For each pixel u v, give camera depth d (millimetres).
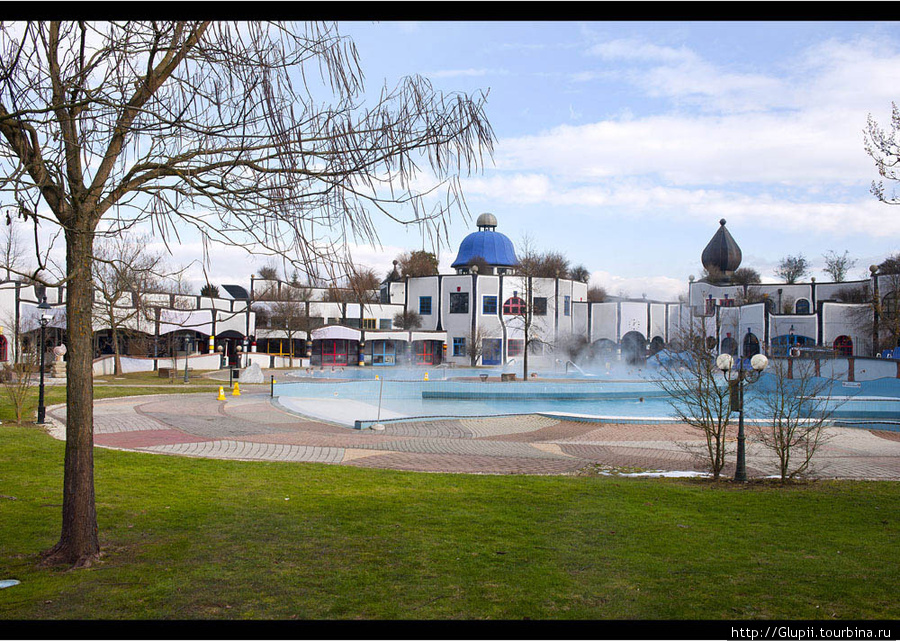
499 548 6742
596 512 8672
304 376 42156
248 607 4906
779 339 53094
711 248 68500
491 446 16406
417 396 30672
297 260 4414
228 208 4488
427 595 5262
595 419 20812
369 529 7445
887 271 53906
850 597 5367
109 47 4598
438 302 63094
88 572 5672
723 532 7691
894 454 16453
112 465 11453
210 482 10250
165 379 37125
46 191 5195
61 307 42250
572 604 5105
